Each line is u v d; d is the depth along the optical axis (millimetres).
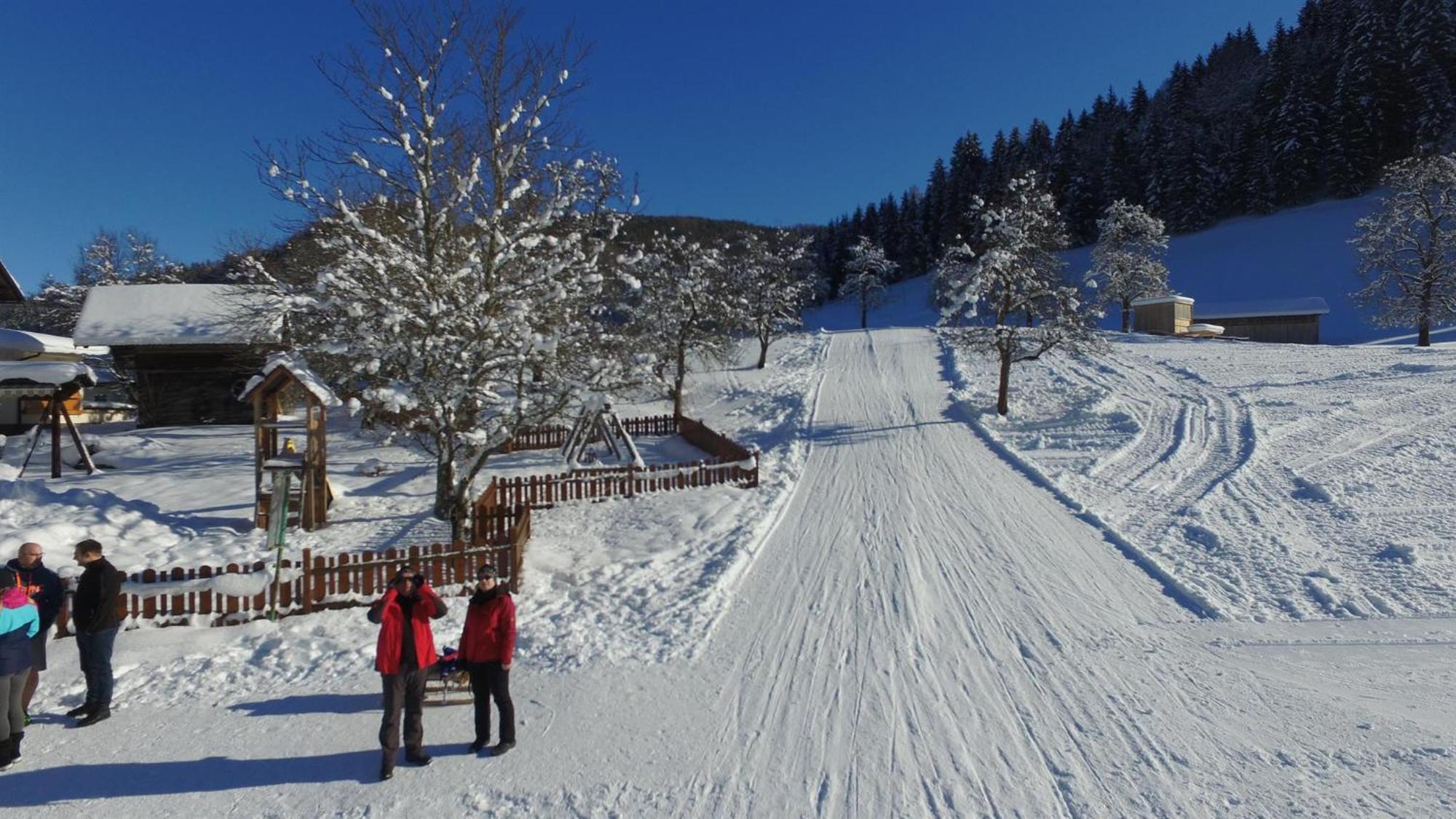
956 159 121312
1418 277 41688
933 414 29797
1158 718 7988
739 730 7914
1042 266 28438
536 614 11500
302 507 16516
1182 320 53562
